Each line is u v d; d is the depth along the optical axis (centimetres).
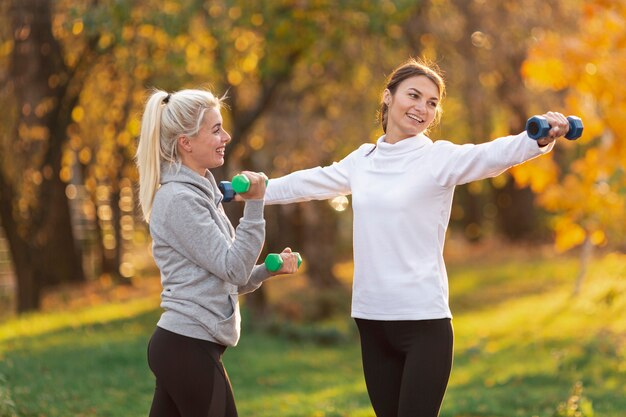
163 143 396
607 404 829
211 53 1410
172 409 400
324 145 1773
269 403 864
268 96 1516
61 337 1283
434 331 413
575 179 1023
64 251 2231
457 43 1633
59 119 1493
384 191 420
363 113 1712
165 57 1337
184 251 387
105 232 2381
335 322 1798
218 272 381
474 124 1830
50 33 1418
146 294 2084
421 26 1558
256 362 1184
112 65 1464
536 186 1018
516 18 1605
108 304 1856
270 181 477
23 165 1498
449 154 409
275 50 1346
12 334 1333
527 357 1208
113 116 1554
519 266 2470
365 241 424
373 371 433
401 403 410
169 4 1283
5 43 1427
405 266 414
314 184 462
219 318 390
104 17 1224
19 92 1430
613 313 1459
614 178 974
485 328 1584
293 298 1922
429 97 424
